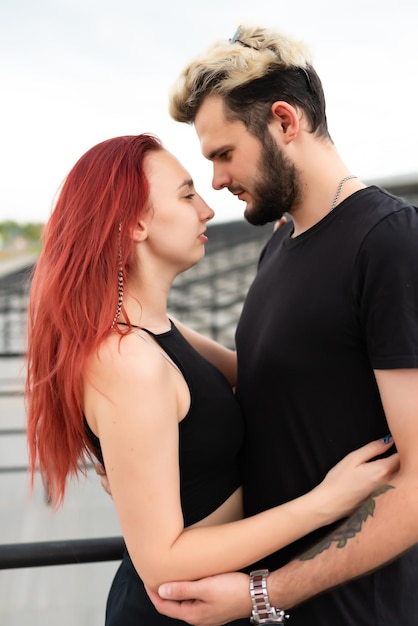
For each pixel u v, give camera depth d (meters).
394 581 1.14
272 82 1.20
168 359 1.12
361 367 1.12
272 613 1.04
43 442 1.14
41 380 1.10
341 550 1.02
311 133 1.24
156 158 1.18
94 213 1.11
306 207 1.26
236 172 1.27
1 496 3.53
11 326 5.52
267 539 1.03
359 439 1.14
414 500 0.98
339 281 1.12
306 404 1.18
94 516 3.30
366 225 1.10
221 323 6.03
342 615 1.13
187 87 1.26
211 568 1.02
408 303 1.01
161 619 1.16
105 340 1.04
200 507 1.18
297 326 1.17
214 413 1.17
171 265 1.20
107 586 2.65
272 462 1.23
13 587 2.64
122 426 1.00
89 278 1.08
